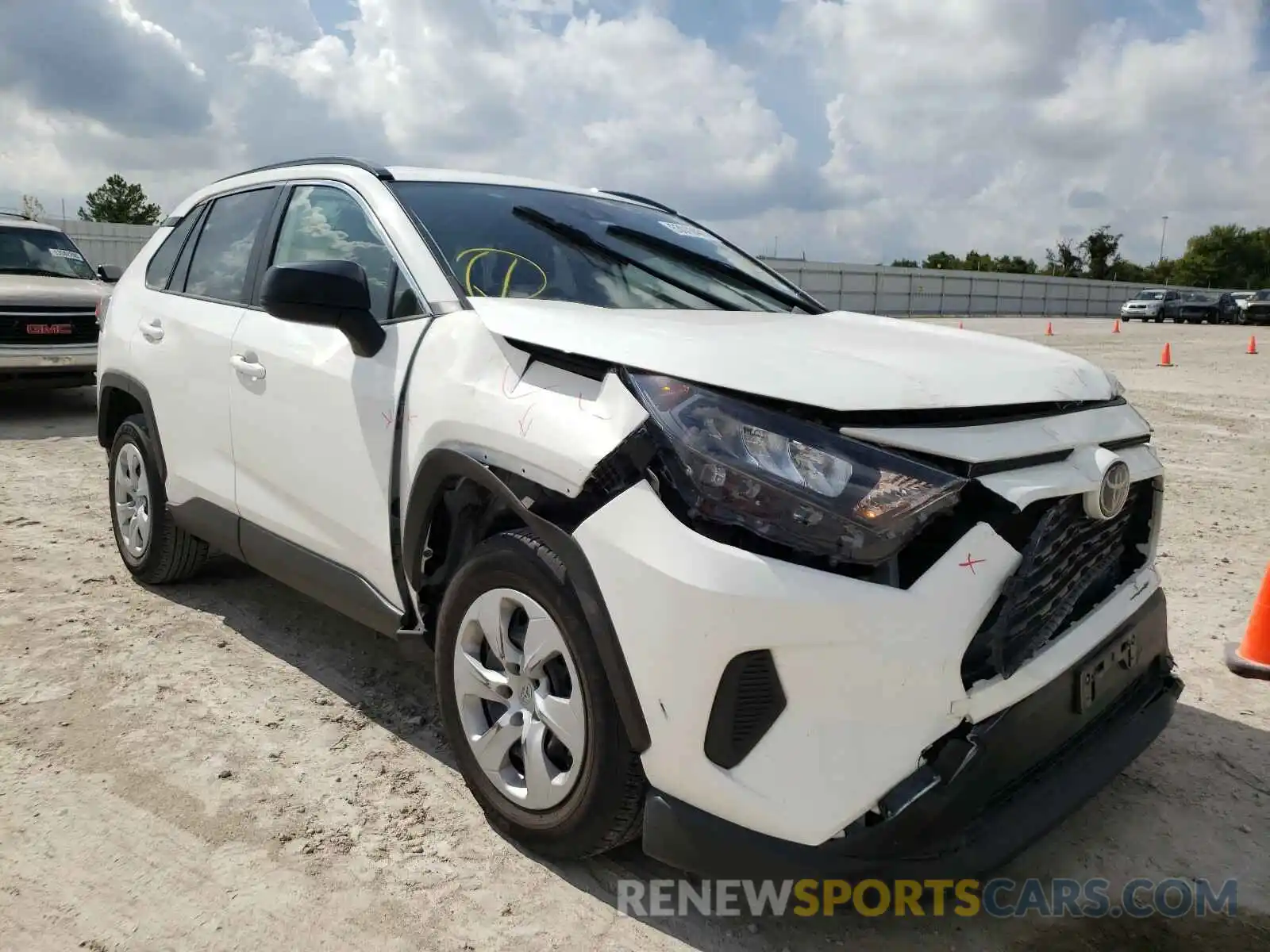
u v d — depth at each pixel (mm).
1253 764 3186
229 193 4137
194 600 4359
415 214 3156
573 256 3250
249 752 3090
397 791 2893
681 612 2059
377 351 2941
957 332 3082
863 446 2055
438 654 2719
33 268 9969
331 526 3146
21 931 2273
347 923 2332
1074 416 2410
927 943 2346
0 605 4230
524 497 2371
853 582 1991
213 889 2438
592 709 2264
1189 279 106125
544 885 2479
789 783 2029
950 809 2082
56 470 6902
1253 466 7961
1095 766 2410
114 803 2789
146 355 4141
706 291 3379
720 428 2082
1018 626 2172
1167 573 5090
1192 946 2363
